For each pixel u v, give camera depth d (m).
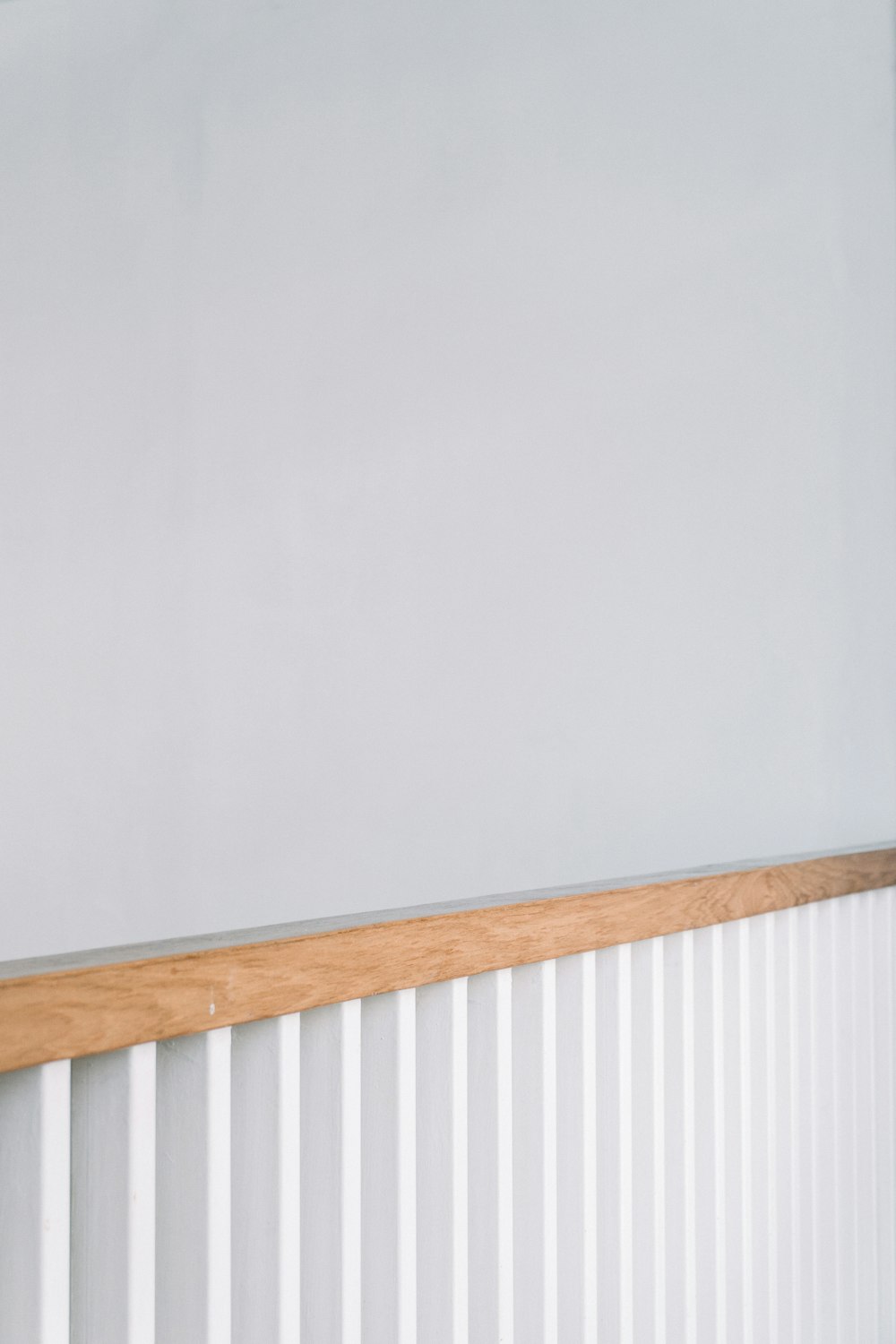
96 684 3.37
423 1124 1.06
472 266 3.08
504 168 3.06
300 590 3.20
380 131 3.21
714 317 2.81
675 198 2.87
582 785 2.87
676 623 2.80
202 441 3.33
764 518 2.74
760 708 2.71
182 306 3.38
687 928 1.33
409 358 3.14
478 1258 1.10
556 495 2.94
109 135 3.48
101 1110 0.79
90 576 3.40
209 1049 0.82
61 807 3.38
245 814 3.21
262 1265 0.88
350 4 3.26
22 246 3.53
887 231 2.71
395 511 3.12
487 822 2.96
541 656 2.93
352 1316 0.92
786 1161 1.58
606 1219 1.25
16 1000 0.69
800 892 1.56
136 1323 0.77
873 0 2.74
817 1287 1.63
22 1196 0.73
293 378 3.25
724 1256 1.43
